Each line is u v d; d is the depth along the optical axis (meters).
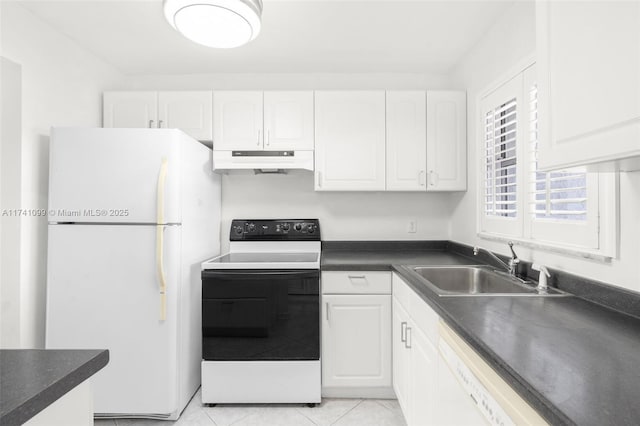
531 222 1.51
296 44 2.14
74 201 1.76
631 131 0.65
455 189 2.29
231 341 1.90
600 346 0.79
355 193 2.62
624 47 0.66
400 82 2.61
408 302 1.60
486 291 1.74
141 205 1.76
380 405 1.93
